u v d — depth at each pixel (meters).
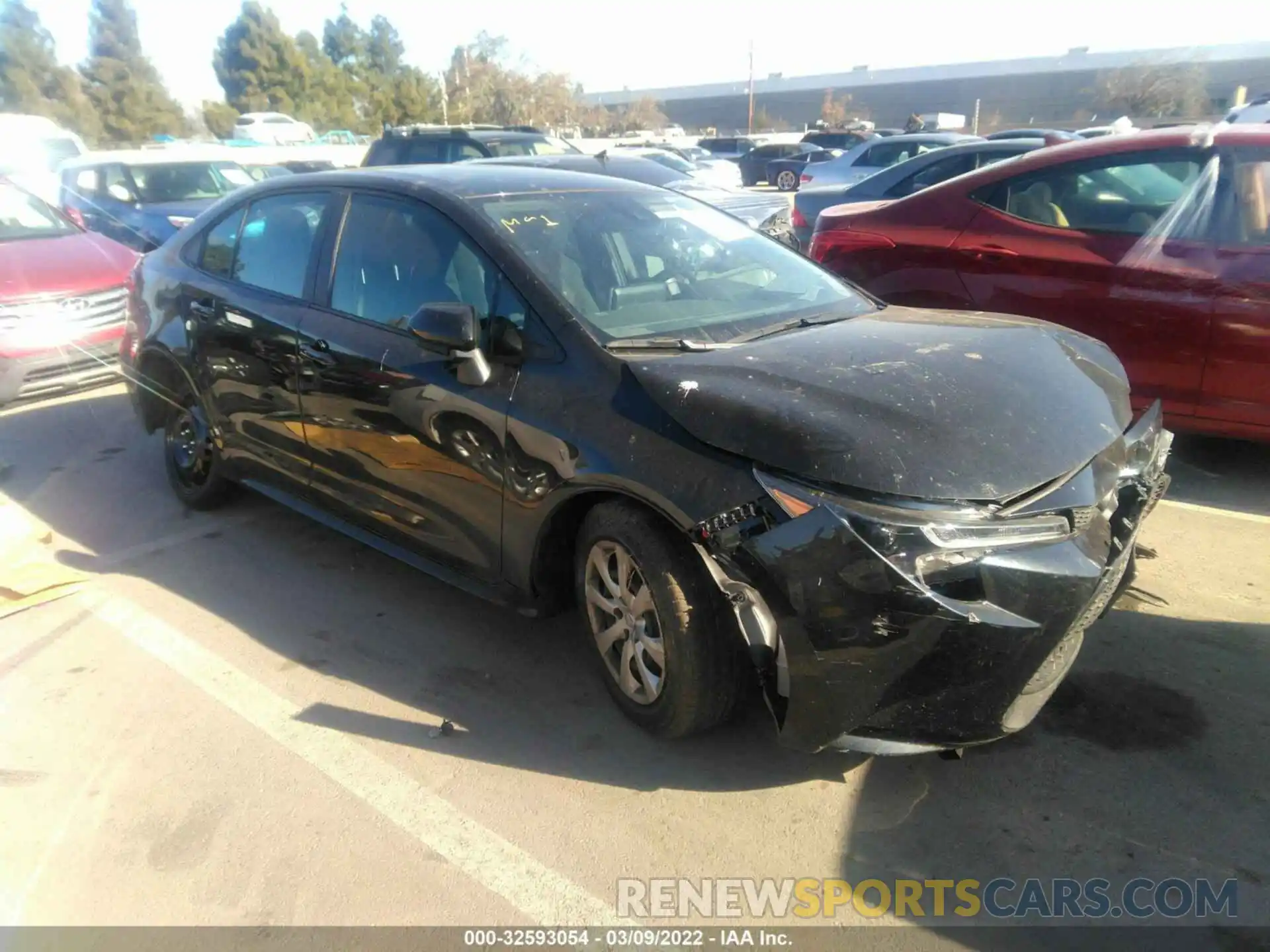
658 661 2.95
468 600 4.14
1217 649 3.48
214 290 4.62
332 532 4.89
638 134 56.56
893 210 5.72
